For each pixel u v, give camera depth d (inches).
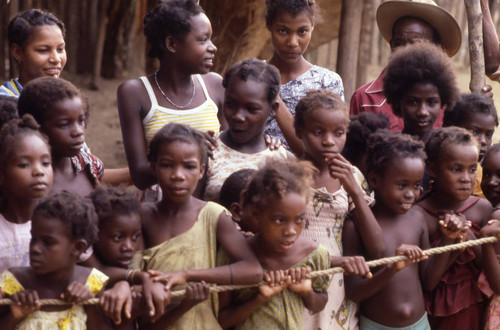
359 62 367.6
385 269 140.9
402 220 150.8
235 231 133.3
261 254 134.2
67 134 139.0
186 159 130.0
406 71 171.5
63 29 176.4
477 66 213.2
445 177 153.4
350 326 148.3
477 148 153.6
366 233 143.2
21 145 125.2
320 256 135.9
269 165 129.6
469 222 146.7
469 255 155.4
